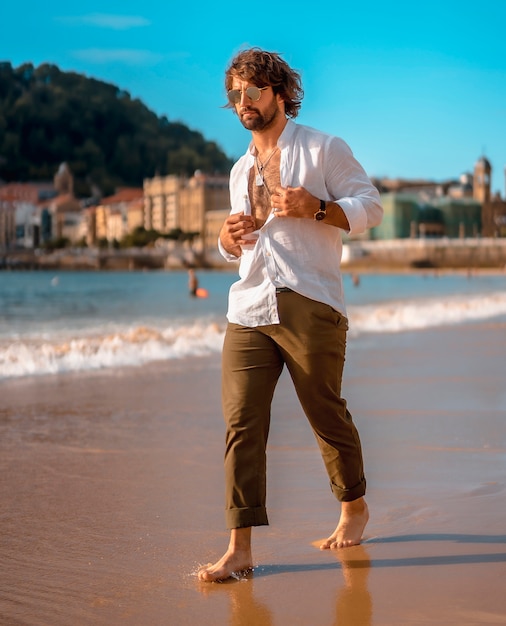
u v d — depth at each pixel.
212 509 4.56
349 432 3.88
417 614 3.05
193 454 6.00
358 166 3.75
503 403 8.31
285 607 3.16
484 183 194.25
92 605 3.20
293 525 4.27
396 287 71.94
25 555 3.79
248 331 3.69
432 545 3.87
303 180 3.66
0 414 7.65
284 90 3.72
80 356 12.09
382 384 9.78
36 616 3.09
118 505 4.64
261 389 3.68
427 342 15.50
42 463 5.67
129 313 31.08
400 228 179.00
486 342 15.48
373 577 3.47
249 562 3.60
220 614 3.10
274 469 5.51
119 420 7.42
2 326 21.69
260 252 3.69
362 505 4.00
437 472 5.36
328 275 3.70
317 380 3.70
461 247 154.12
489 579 3.40
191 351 13.34
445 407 8.09
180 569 3.62
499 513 4.38
